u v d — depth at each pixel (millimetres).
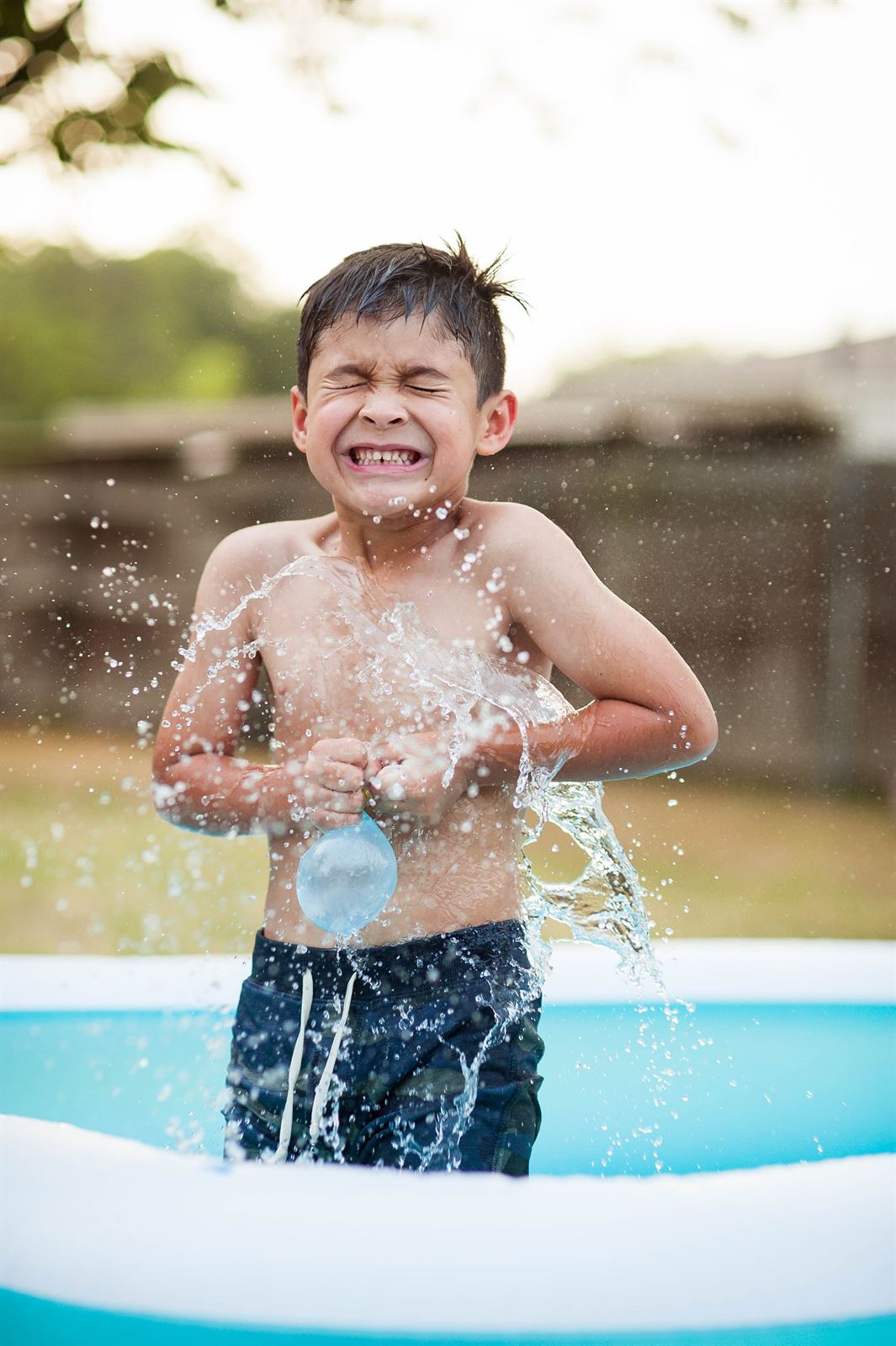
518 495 7270
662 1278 1038
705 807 6762
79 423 9258
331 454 1692
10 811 6203
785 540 7336
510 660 1721
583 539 7262
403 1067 1581
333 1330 1024
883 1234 1081
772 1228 1070
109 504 8734
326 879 1473
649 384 8156
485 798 1663
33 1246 1102
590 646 1653
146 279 17922
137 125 5012
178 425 8805
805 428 7266
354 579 1747
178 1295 1046
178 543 8617
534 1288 1031
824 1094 2016
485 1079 1572
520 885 1716
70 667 8617
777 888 5102
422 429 1669
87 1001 2273
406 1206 1072
